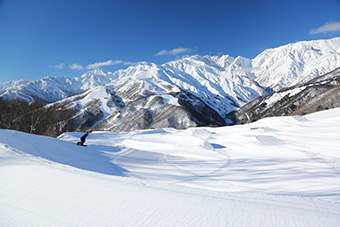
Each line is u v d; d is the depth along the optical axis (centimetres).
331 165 1058
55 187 484
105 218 344
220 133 2708
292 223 318
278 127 2547
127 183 532
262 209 373
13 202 412
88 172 648
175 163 1300
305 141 1650
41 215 360
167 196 438
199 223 321
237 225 312
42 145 1347
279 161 1212
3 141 1182
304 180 832
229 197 441
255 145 1680
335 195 602
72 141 2392
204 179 902
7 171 609
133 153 1669
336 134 1755
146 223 324
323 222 322
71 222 335
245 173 1002
